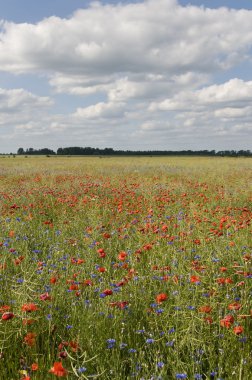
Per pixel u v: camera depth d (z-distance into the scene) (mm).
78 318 4688
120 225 10047
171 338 4195
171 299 5133
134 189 16719
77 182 19328
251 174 26031
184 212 11438
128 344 4230
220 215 10352
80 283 5496
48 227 10078
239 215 10664
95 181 20312
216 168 32875
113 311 4820
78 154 152250
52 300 4875
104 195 15492
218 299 5199
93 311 4840
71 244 8305
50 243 8609
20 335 4102
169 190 16000
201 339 4055
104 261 7074
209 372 3666
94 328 4453
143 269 6492
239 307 4457
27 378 3090
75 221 10508
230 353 3959
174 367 3680
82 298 5113
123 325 4426
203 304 4840
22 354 3961
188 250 7355
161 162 48906
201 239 7852
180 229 8828
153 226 8898
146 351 4070
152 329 4438
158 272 6121
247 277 5570
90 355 3938
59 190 16562
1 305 4973
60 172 27969
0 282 5750
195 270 5953
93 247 7621
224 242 7645
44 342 4250
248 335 4328
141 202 12828
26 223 10195
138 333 4363
